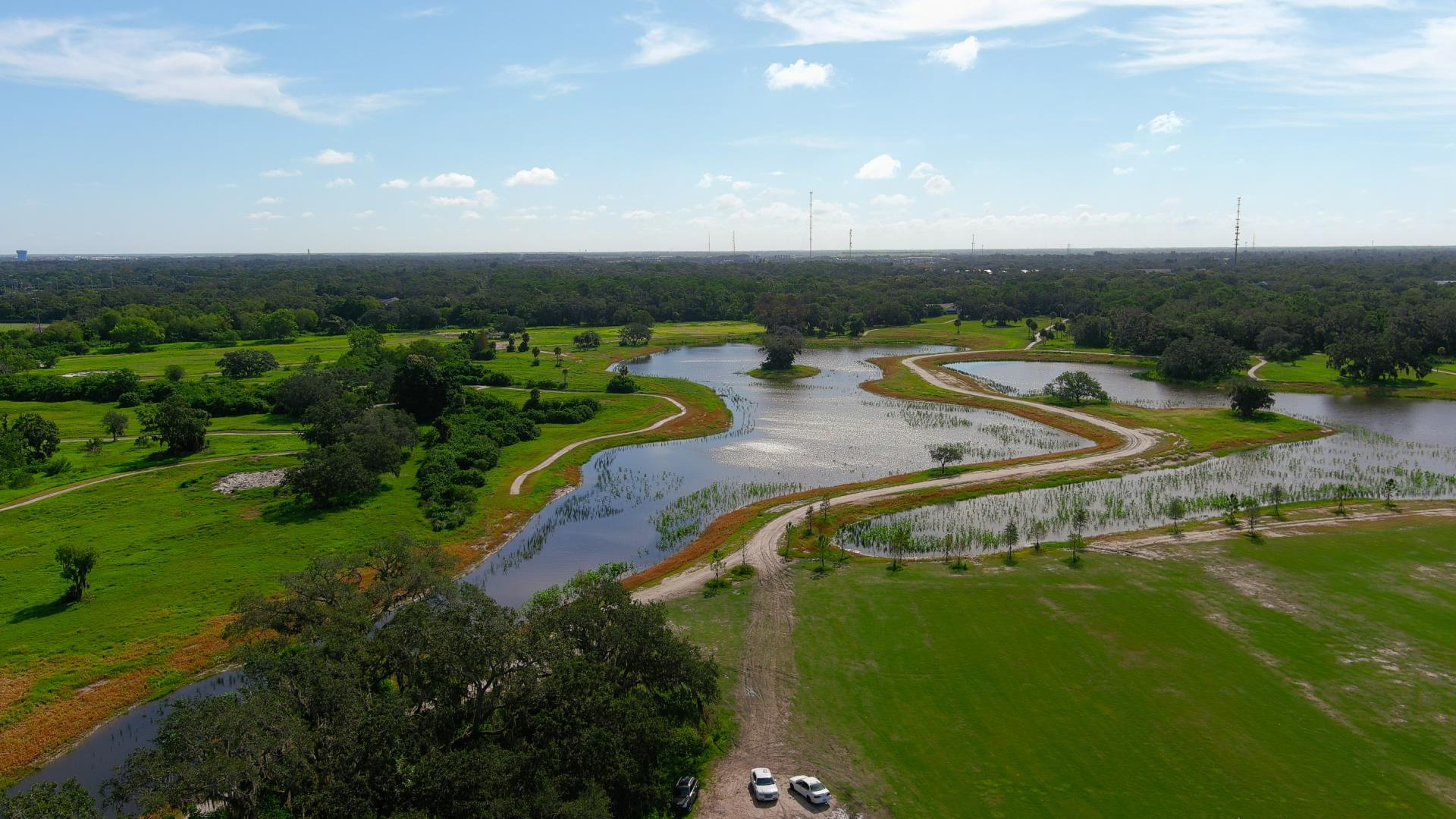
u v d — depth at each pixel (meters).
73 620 61.47
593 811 34.50
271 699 37.66
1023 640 57.34
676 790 41.50
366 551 74.25
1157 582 66.94
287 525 81.81
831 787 42.78
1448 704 48.84
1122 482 97.88
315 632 47.38
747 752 45.91
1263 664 53.69
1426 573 67.56
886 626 59.88
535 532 84.25
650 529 85.00
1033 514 85.81
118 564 71.62
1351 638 57.00
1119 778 42.69
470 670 41.09
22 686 52.91
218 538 78.06
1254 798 41.03
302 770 35.34
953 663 54.53
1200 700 49.69
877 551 76.06
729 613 62.91
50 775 45.69
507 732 42.25
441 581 54.97
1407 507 84.81
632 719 40.44
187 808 36.34
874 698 50.78
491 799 34.31
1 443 96.50
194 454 107.50
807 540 78.31
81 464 102.50
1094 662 54.25
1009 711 48.97
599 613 46.78
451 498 90.69
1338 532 77.44
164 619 62.09
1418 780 42.19
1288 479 97.19
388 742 36.62
